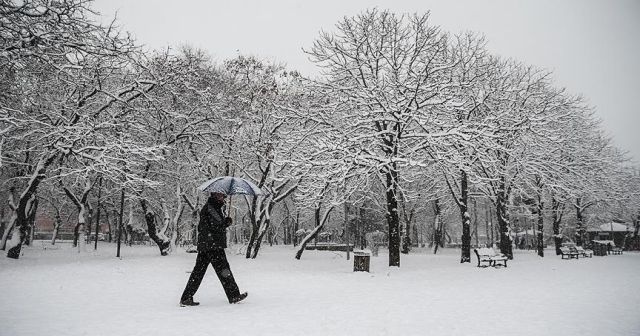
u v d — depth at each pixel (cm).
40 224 6419
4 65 1471
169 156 2258
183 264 1694
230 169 2623
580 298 874
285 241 5650
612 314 696
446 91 1842
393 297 882
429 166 2231
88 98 1920
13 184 2227
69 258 1941
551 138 2170
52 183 2291
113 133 1933
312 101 2134
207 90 2155
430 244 6209
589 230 4962
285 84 2447
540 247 3064
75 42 1546
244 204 4400
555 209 3288
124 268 1458
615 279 1261
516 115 2305
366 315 676
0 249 2198
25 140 1833
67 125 1744
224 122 2409
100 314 657
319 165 1755
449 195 3061
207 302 791
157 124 2250
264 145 2286
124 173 1744
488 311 720
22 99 1780
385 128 1944
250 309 716
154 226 2298
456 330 579
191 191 2852
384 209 3666
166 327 571
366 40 1988
